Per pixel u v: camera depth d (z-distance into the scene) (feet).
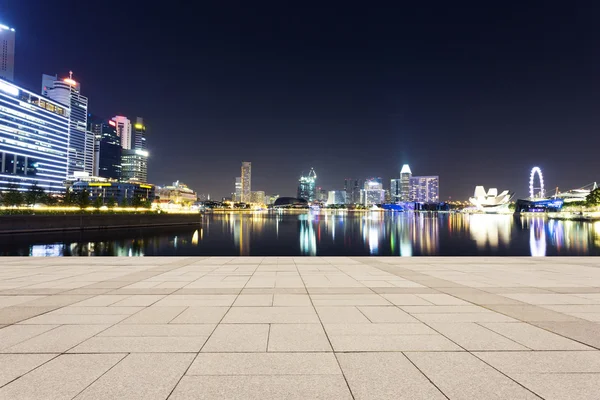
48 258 73.26
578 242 243.19
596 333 24.81
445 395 15.98
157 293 38.63
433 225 496.23
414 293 38.86
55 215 273.54
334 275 51.78
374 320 28.09
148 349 21.54
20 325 26.40
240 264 64.28
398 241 260.42
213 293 38.65
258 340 23.29
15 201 367.45
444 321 27.86
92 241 240.73
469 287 42.45
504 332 25.02
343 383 17.16
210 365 19.21
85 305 32.94
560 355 20.72
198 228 396.16
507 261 69.10
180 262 67.05
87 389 16.39
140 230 337.52
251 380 17.44
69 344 22.33
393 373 18.30
